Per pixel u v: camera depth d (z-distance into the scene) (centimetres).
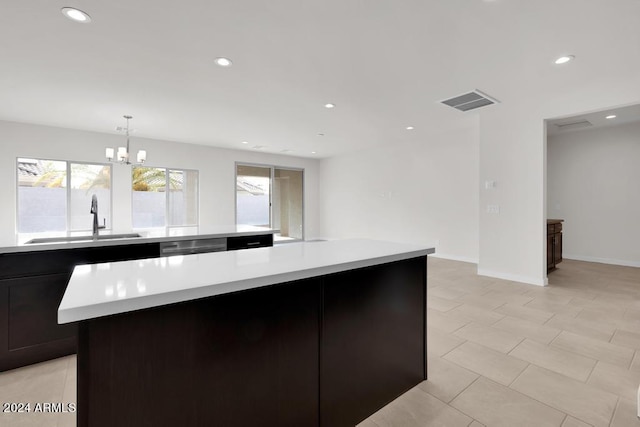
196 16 221
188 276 113
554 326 273
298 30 239
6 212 495
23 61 289
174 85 348
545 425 152
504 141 436
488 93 376
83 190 562
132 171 608
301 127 539
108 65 298
